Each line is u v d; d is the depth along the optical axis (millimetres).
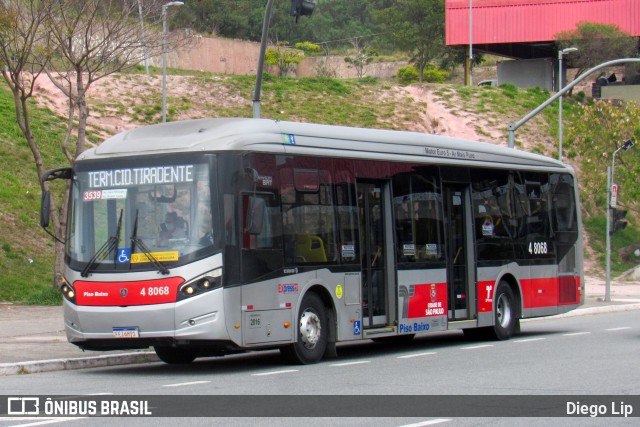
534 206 22391
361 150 17625
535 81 69438
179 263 14656
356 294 17109
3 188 36938
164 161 15172
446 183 19719
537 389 12641
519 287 21562
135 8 32906
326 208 16656
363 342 21875
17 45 28484
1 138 41062
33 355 17219
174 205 14961
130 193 15281
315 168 16531
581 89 70625
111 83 53938
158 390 12852
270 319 15367
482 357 17203
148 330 14711
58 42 30844
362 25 118188
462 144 20422
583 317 29938
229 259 14766
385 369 15312
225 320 14617
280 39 101312
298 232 16016
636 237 53781
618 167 53906
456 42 67625
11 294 30359
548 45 68125
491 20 66500
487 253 20625
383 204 18031
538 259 22281
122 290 14891
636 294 39906
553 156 57344
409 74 84188
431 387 12906
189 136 15344
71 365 16266
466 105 61125
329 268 16562
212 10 92875
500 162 21438
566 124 61031
